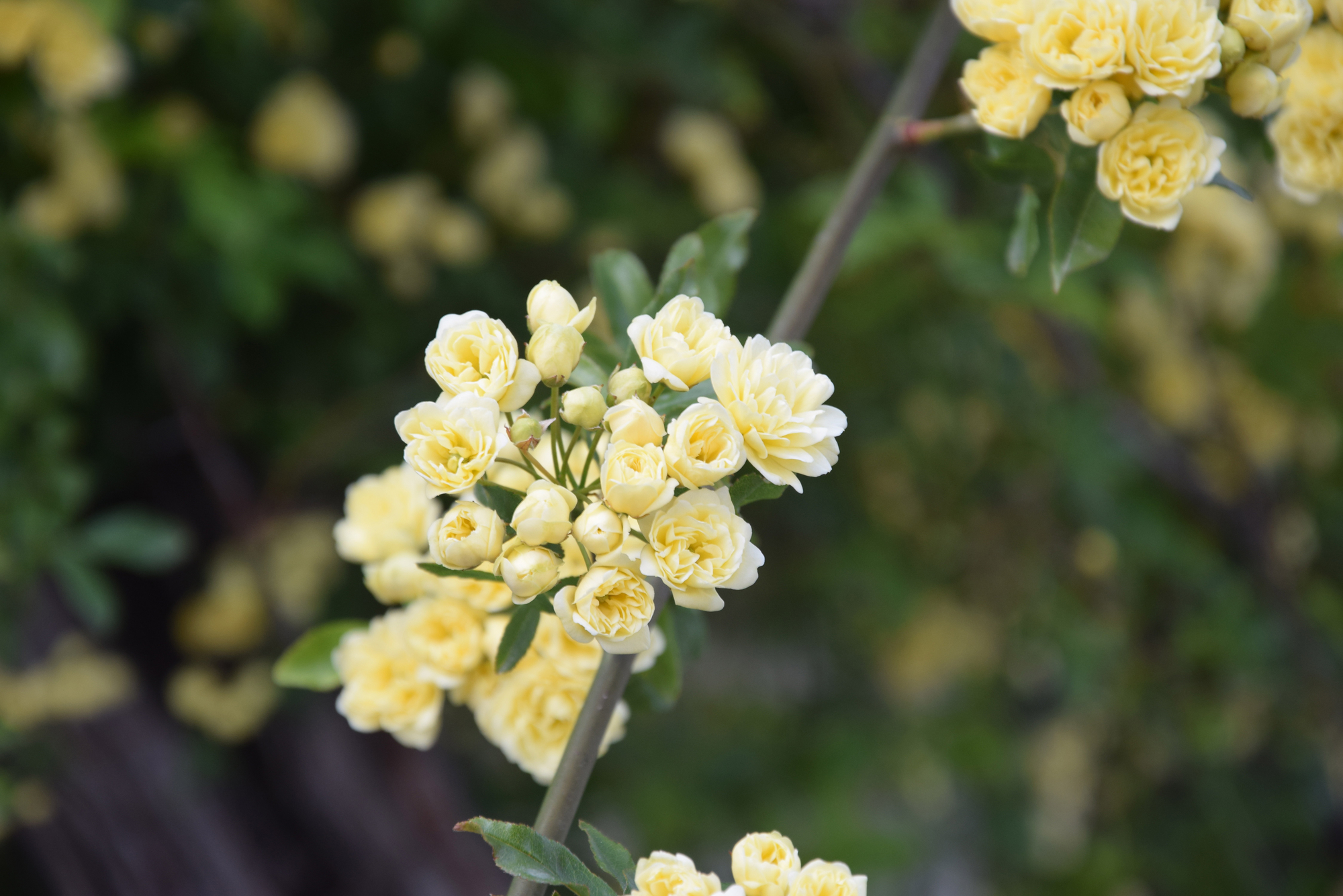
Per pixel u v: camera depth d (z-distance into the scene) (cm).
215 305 120
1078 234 67
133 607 139
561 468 65
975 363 149
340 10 130
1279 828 180
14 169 111
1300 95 71
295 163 123
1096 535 162
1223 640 150
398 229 129
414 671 69
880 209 109
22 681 119
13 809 117
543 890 62
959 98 133
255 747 143
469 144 141
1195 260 134
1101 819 186
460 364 62
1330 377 154
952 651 188
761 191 163
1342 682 149
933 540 173
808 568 175
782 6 145
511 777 169
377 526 69
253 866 137
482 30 137
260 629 139
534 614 63
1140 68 65
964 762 188
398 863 144
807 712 192
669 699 68
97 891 128
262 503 133
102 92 108
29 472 101
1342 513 165
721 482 62
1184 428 153
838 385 153
